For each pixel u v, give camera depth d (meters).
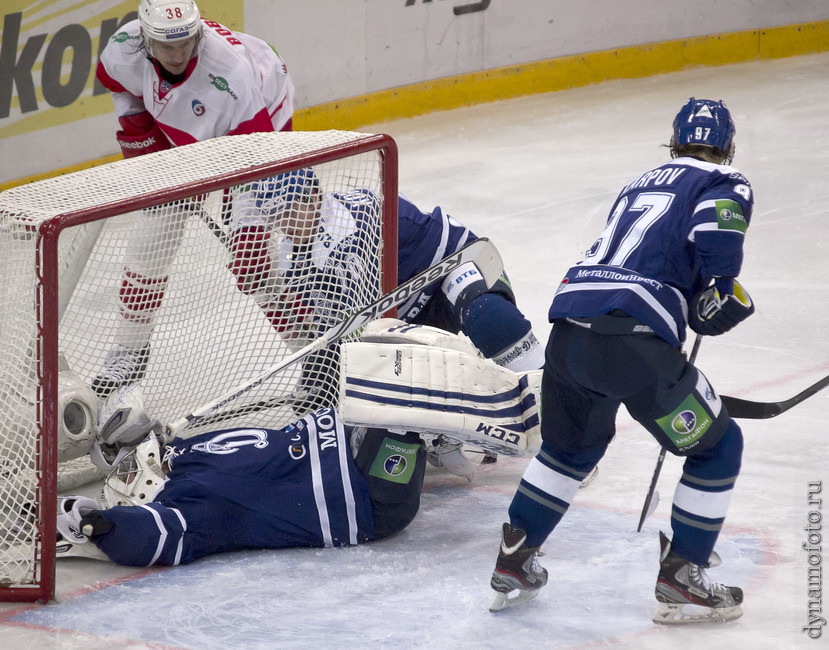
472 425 12.11
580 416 10.24
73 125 29.19
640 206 10.21
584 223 25.23
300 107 32.88
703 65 38.75
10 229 11.32
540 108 35.62
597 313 9.79
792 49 39.28
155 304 13.87
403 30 34.50
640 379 9.78
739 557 11.41
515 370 14.17
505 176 29.19
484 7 35.72
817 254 22.00
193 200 13.27
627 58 37.94
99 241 13.65
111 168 13.47
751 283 20.72
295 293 14.01
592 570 11.39
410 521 12.42
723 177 9.97
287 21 32.19
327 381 14.04
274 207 13.70
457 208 26.89
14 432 11.43
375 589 11.16
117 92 16.23
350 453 12.23
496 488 14.03
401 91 34.94
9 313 11.48
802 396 11.09
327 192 14.22
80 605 11.02
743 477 13.34
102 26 29.23
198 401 14.12
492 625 10.30
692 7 38.28
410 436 12.22
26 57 27.91
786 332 18.30
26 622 10.70
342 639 10.11
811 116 32.31
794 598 10.60
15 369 11.47
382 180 14.39
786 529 11.99
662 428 9.88
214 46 15.70
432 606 10.73
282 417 13.99
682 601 10.09
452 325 15.39
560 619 10.38
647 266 9.91
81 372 14.25
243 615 10.66
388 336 13.43
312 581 11.39
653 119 33.59
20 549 11.48
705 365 17.08
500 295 14.63
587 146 31.44
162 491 12.16
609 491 13.39
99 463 13.55
